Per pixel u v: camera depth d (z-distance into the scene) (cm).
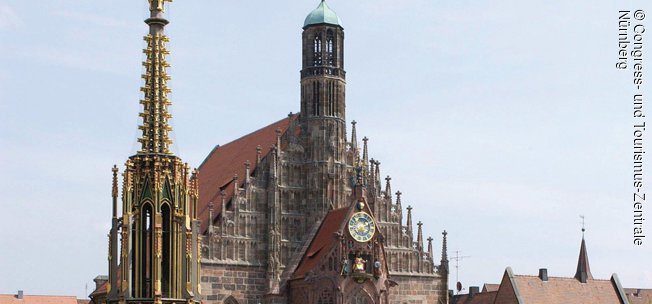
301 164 12612
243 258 11919
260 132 14075
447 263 13300
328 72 12875
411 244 13100
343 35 13138
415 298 12975
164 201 4406
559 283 14938
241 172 12938
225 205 12125
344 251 11669
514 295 14425
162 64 4619
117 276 4372
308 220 12475
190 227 4447
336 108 12875
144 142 4494
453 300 17938
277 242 12075
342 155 12800
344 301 11556
